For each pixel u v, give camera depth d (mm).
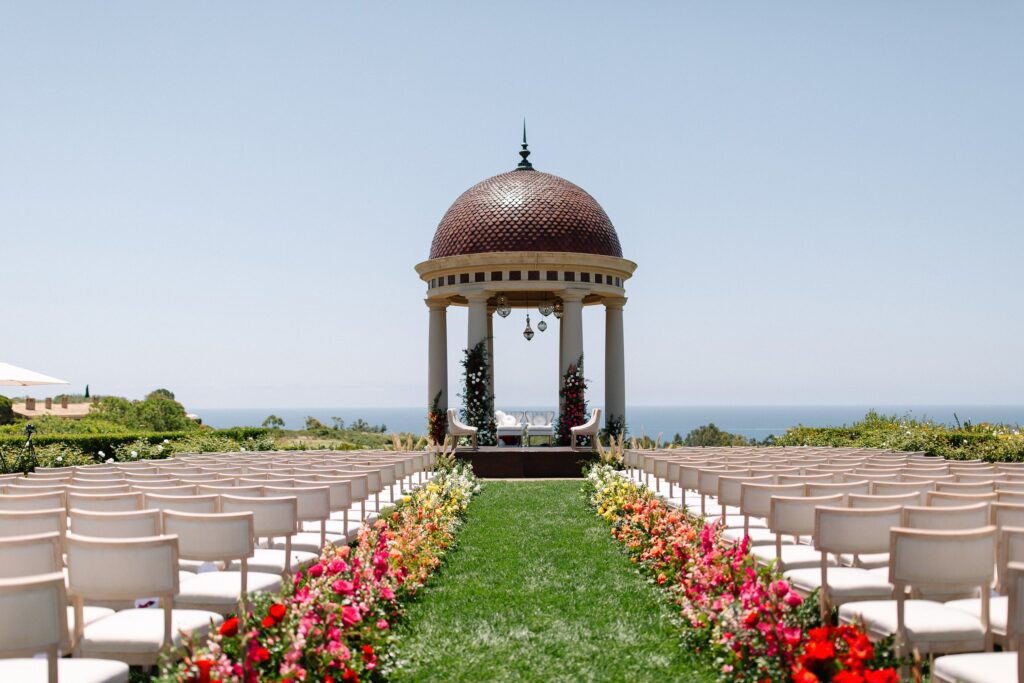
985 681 4879
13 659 5152
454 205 28500
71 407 47688
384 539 8469
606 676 6262
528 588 9016
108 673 5035
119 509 8156
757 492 8844
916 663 5199
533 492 18734
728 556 6922
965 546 5617
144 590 5684
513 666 6488
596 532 12711
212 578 7195
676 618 7664
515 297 29734
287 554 7984
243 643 4859
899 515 6824
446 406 27578
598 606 8242
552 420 30969
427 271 27219
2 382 20031
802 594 7234
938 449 20953
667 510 11258
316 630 5492
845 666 4758
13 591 4484
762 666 5469
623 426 27719
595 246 27219
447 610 8117
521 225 26734
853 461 13656
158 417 43688
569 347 26078
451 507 13453
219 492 8984
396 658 6539
